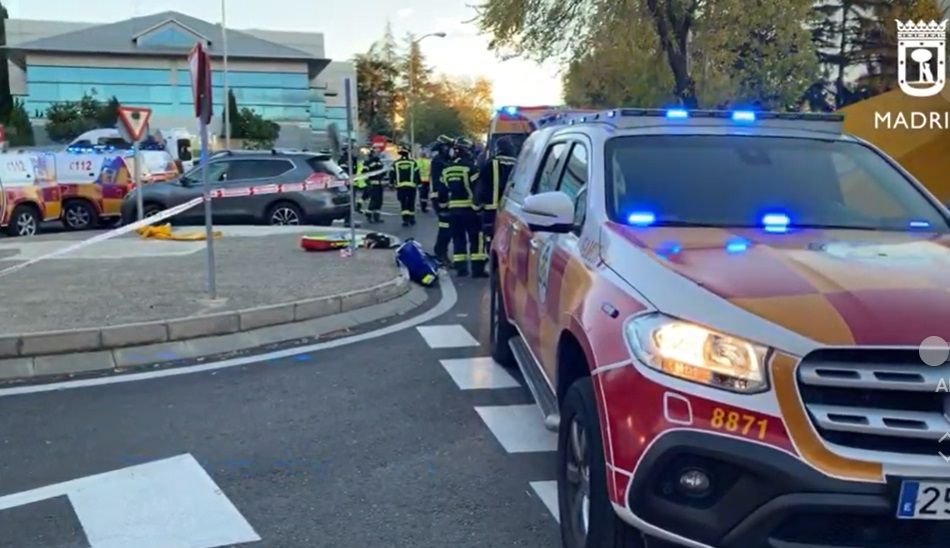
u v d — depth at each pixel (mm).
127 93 62031
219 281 9656
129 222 17203
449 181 11430
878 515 2703
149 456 4898
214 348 7234
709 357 2865
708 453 2797
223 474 4652
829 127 4969
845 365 2762
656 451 2885
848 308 2859
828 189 4367
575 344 3803
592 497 3260
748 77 20203
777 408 2756
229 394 6062
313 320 8148
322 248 12586
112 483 4512
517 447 5070
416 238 16953
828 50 25078
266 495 4387
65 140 55688
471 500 4344
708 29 17906
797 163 4508
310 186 17578
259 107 65312
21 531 3969
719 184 4328
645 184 4262
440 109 71250
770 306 2902
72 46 60688
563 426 3707
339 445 5098
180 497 4352
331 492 4434
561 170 5215
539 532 4000
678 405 2871
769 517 2738
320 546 3854
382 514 4184
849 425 2727
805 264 3273
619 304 3273
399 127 81625
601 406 3160
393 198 34250
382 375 6570
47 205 17609
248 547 3836
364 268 10781
